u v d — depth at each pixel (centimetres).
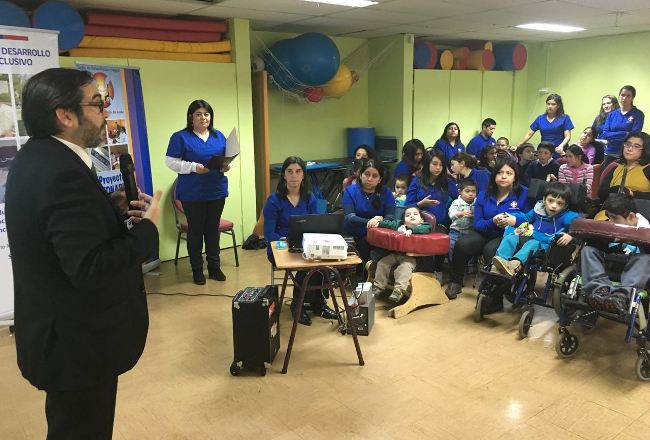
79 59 432
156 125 486
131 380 280
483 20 597
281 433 231
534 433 229
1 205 336
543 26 666
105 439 160
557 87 848
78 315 141
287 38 641
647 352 271
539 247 348
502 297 370
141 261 149
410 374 281
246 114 551
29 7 445
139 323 159
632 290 277
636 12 565
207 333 340
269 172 598
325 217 306
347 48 713
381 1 473
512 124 870
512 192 396
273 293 296
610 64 780
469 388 266
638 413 243
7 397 267
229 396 263
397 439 226
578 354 302
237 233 561
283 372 284
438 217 433
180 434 232
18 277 139
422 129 731
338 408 250
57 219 129
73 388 143
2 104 326
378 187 412
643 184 381
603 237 297
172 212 507
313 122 696
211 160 384
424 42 721
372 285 376
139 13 485
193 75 504
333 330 340
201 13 496
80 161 140
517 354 304
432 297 380
